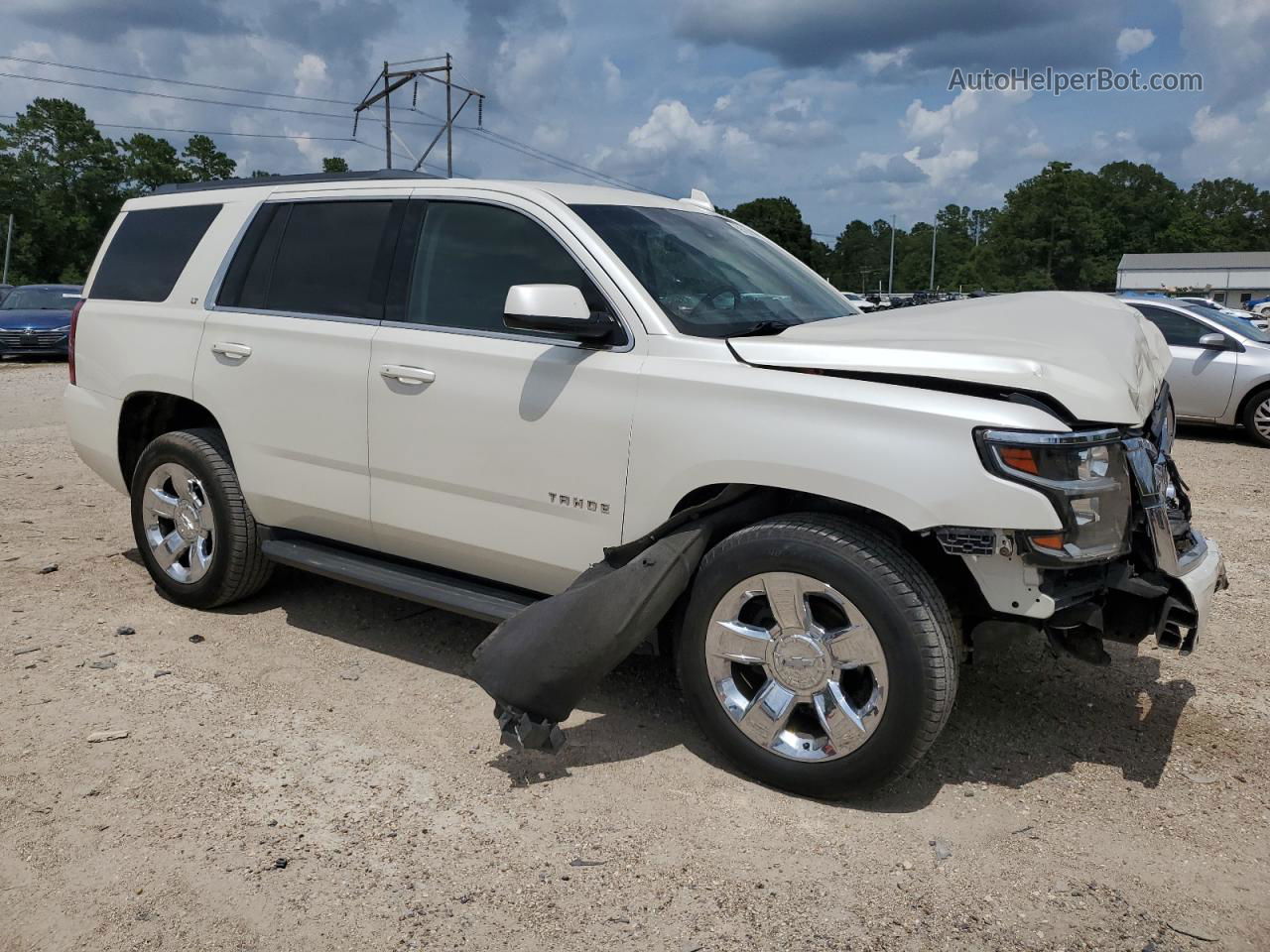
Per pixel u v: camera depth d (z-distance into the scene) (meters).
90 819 3.18
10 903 2.78
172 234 5.10
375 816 3.23
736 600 3.37
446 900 2.82
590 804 3.31
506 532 3.89
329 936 2.67
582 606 3.35
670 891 2.87
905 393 3.13
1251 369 11.03
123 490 5.40
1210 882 2.95
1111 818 3.28
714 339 3.51
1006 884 2.92
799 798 3.37
